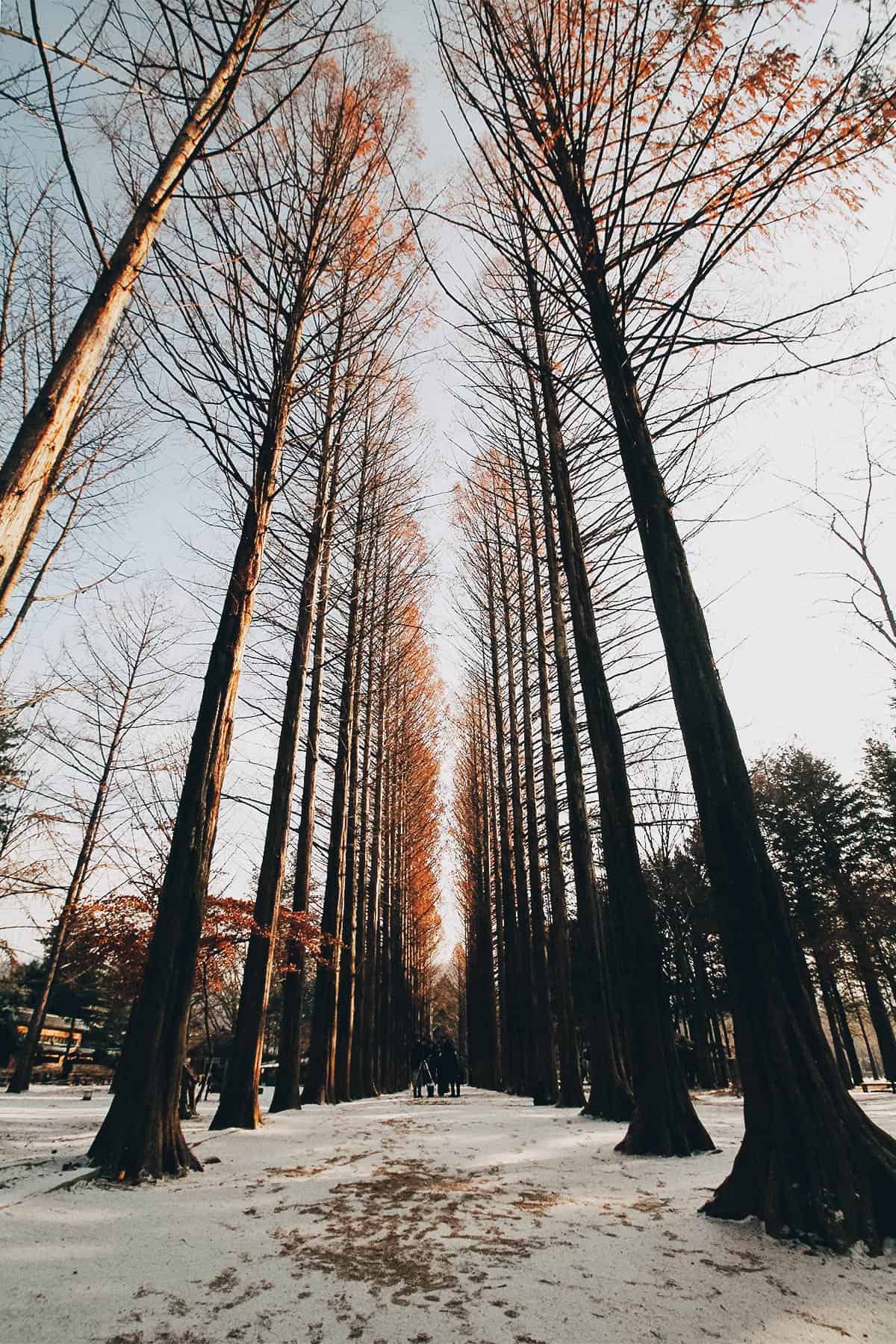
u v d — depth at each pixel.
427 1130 6.19
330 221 7.68
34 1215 3.07
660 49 4.00
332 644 14.11
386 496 15.23
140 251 3.18
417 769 27.39
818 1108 3.01
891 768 23.00
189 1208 3.28
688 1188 3.68
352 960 13.81
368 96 8.21
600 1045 7.81
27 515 2.46
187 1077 8.07
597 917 8.58
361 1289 2.26
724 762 3.71
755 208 3.95
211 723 5.35
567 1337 1.94
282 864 8.06
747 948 3.37
